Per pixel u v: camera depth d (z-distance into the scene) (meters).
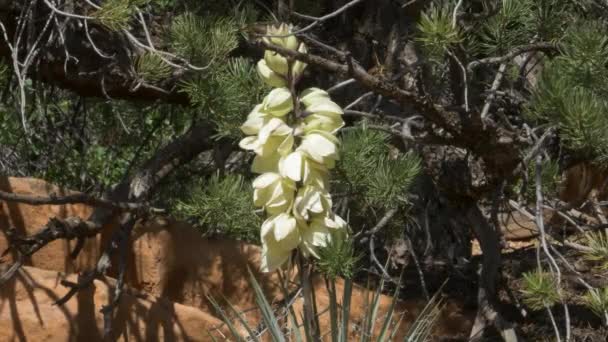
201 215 5.99
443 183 6.57
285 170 3.96
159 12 7.49
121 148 10.07
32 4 6.64
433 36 5.26
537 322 6.93
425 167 6.59
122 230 6.34
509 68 6.80
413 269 7.82
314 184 4.02
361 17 7.54
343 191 6.09
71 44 7.11
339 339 4.48
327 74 7.34
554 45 5.88
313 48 7.27
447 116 5.64
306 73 7.31
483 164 6.56
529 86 6.78
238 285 6.62
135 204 6.31
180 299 6.61
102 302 6.05
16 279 5.88
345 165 5.75
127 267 6.52
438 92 6.58
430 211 7.82
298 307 6.26
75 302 5.97
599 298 4.95
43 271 6.00
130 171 9.23
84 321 5.96
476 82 6.50
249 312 6.52
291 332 5.43
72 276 6.06
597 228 5.98
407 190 6.42
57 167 9.37
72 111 9.75
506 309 7.09
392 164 5.83
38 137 8.91
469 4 6.64
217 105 5.86
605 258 5.06
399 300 6.91
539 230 5.46
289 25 5.34
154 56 6.05
